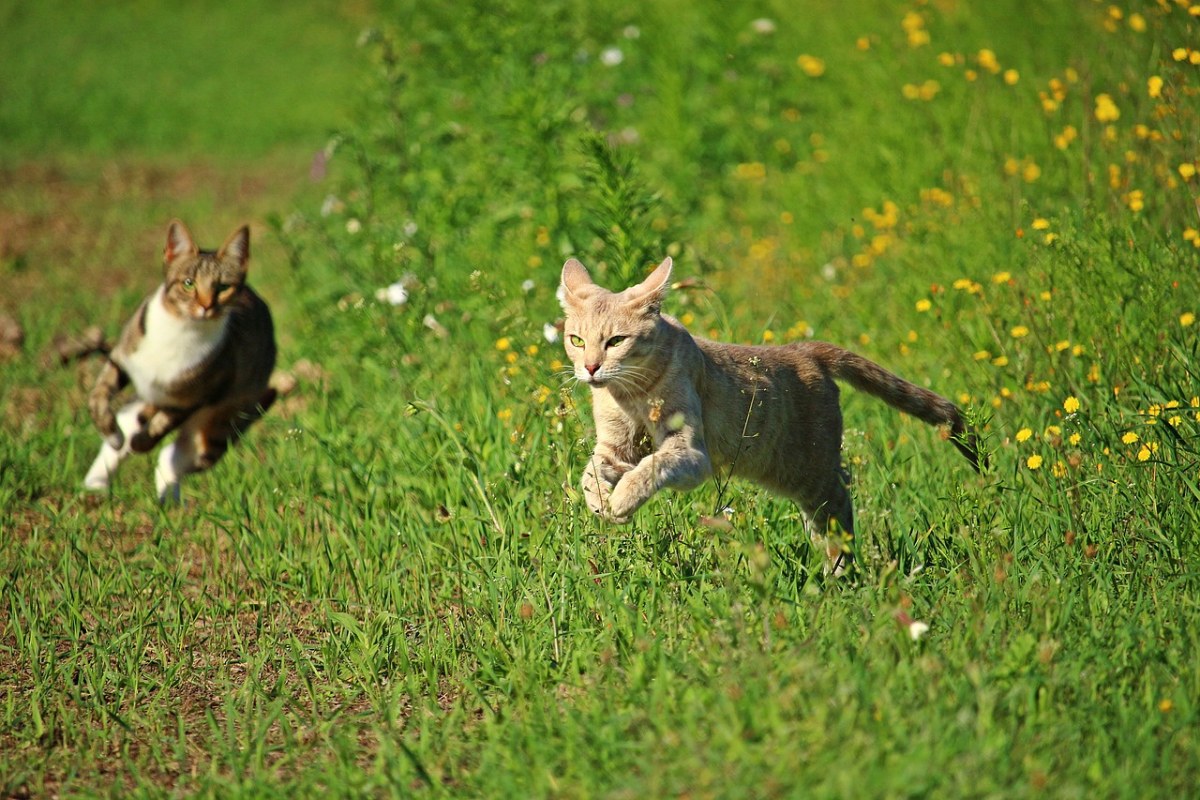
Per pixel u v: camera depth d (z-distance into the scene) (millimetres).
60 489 12172
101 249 22391
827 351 9789
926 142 17547
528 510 9688
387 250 15203
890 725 6363
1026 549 8484
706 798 5934
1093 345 10852
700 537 8727
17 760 7426
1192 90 13156
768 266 16016
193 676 8570
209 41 48312
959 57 18250
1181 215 12477
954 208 15258
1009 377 11172
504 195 16594
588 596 8289
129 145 33312
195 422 12711
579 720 6992
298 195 26359
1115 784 6020
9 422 13750
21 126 34250
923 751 6000
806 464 9547
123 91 39531
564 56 20484
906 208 16219
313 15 52156
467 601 8938
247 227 12109
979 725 6289
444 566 9453
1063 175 15008
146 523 11367
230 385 12484
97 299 19047
